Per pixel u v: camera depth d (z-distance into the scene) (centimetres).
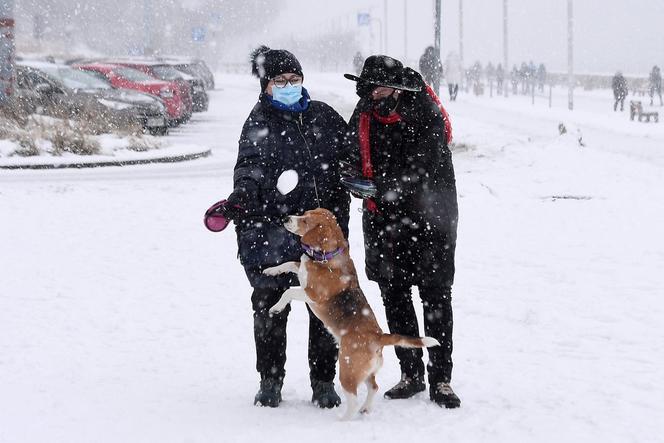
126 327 768
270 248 564
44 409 557
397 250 584
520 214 1320
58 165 1836
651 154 2173
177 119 2727
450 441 495
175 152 2056
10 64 2159
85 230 1188
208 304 845
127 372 646
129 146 2056
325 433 504
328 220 543
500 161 1961
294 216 545
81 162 1858
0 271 964
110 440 497
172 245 1106
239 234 576
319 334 564
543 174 1731
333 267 538
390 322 601
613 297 854
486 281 927
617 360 668
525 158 1969
